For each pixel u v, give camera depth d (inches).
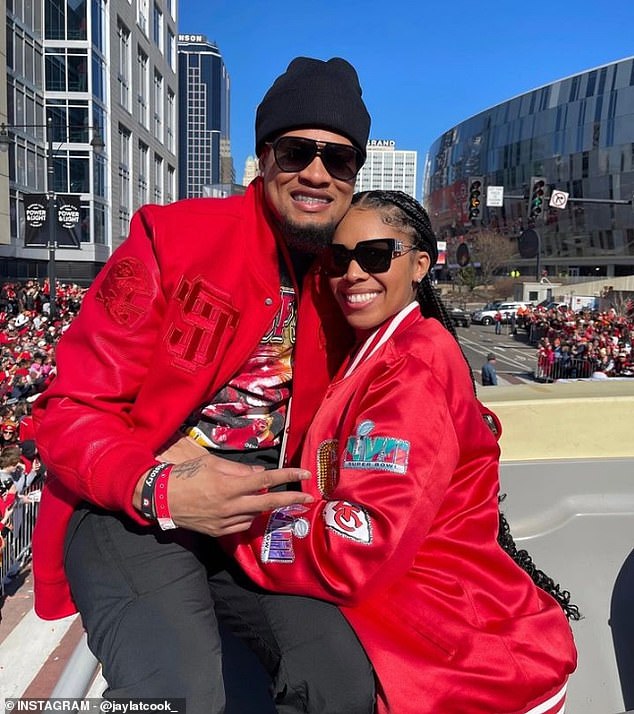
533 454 114.3
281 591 56.8
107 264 61.7
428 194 4507.9
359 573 53.1
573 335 970.1
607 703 83.7
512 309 1800.0
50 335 773.9
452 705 51.8
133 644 52.5
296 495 50.0
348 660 53.2
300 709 54.6
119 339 57.1
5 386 484.1
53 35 1417.3
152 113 1987.0
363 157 64.4
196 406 61.7
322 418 62.7
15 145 1289.4
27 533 288.4
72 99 1446.9
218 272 60.5
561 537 101.6
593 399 115.5
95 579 56.5
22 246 1325.0
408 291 66.9
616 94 2864.2
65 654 214.7
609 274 3120.1
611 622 91.4
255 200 64.6
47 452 55.5
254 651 61.6
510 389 128.5
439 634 54.7
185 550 58.4
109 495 52.6
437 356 60.3
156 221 60.4
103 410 56.4
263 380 66.0
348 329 71.1
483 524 61.9
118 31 1644.9
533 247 1174.3
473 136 3705.7
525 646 56.1
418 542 55.5
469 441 61.7
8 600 255.8
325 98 61.0
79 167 1476.4
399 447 55.0
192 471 51.3
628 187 2859.3
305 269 69.6
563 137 3088.1
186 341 58.7
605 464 109.4
